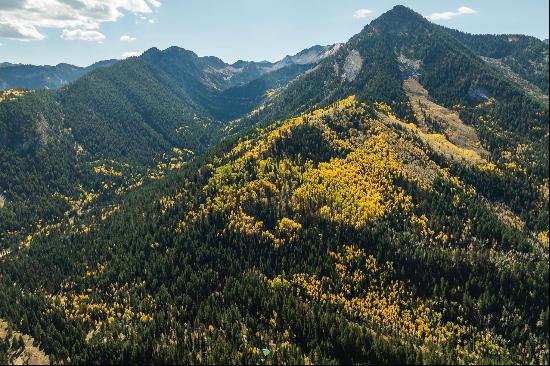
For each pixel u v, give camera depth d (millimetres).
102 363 170250
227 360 164500
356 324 182000
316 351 167500
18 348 177125
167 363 168000
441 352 174250
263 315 189500
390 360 164625
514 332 182375
